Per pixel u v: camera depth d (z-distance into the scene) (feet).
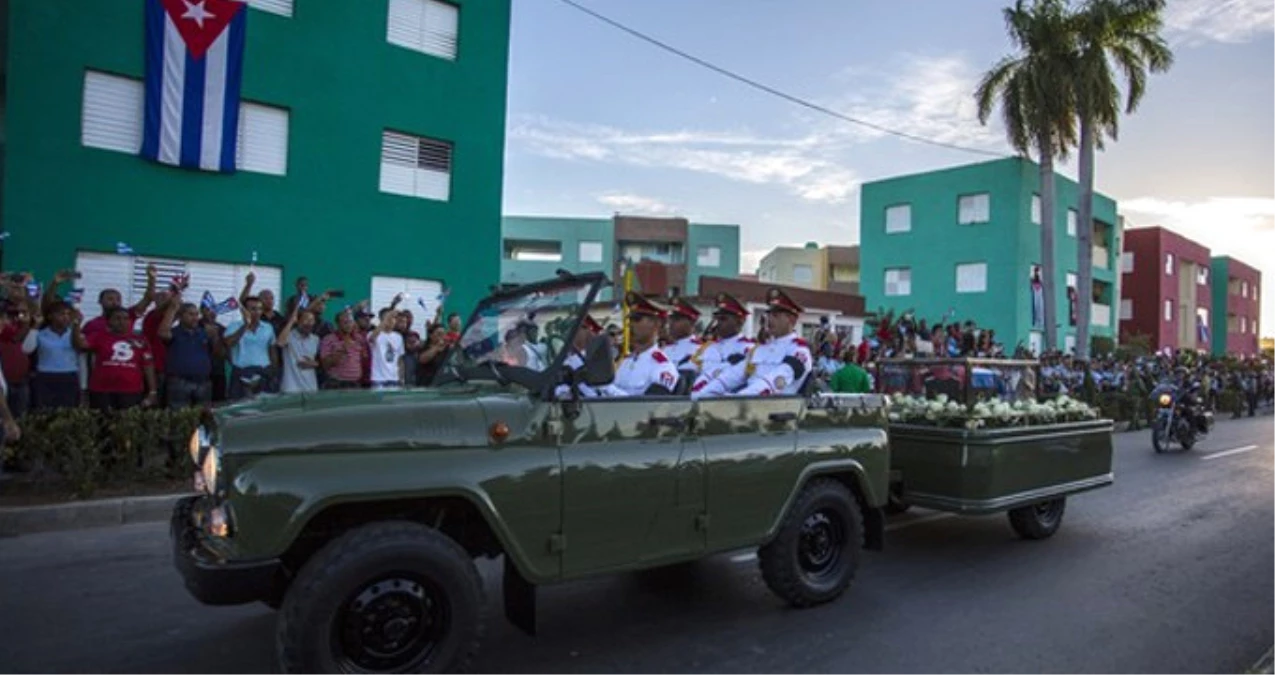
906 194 109.29
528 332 14.70
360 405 11.78
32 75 37.83
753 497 15.26
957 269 104.22
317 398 12.53
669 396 14.46
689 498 14.30
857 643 14.90
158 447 25.99
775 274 150.30
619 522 13.43
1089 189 77.36
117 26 39.88
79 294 30.35
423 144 50.75
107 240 39.83
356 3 47.29
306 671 10.58
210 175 42.60
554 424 12.94
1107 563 20.93
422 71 49.96
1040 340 102.99
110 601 16.42
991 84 78.89
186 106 41.19
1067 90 74.33
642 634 15.19
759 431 15.69
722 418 15.10
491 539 13.33
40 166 38.09
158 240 41.16
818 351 50.01
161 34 40.65
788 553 15.99
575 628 15.46
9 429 19.94
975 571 19.97
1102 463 24.27
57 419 24.16
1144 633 15.80
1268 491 32.45
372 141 48.11
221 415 11.25
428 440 11.82
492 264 53.26
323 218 46.37
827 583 16.75
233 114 42.57
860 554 17.44
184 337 29.50
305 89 45.52
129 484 25.41
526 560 12.46
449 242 51.37
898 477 20.92
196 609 15.97
